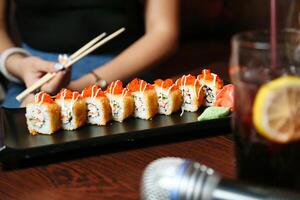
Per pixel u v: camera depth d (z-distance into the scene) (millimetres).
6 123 751
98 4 1148
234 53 539
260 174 537
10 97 1086
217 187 487
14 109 799
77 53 957
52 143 678
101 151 662
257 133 525
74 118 729
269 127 516
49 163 641
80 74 1115
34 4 1157
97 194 573
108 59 1151
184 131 694
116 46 1174
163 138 686
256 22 1741
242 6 1797
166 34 1116
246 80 528
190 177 492
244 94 531
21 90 1089
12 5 1348
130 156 646
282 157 525
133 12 1185
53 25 1163
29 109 717
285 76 523
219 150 646
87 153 659
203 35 1887
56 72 933
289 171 529
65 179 605
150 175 507
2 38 1170
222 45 1812
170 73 1469
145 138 685
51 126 715
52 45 1172
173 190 490
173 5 1145
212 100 791
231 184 489
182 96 786
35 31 1182
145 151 656
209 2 1835
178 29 1143
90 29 1156
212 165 611
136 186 583
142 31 1236
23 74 1026
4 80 1237
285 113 513
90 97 748
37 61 1006
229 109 720
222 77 942
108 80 1055
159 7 1138
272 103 511
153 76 1160
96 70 1063
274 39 536
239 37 539
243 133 540
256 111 518
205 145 661
